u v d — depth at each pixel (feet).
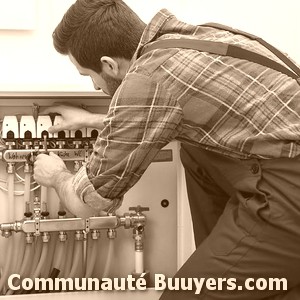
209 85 3.82
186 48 3.90
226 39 4.04
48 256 5.82
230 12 5.51
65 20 4.16
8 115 5.70
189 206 5.51
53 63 5.36
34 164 4.98
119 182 4.02
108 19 4.03
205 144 3.98
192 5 5.50
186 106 3.84
